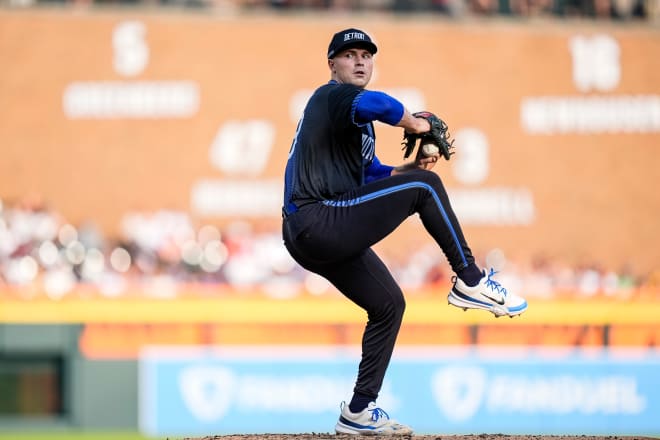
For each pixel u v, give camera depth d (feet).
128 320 149.59
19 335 147.95
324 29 192.03
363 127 61.21
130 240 173.99
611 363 155.53
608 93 195.31
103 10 187.83
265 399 150.51
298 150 58.85
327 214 57.82
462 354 152.76
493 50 194.70
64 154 184.24
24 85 184.55
